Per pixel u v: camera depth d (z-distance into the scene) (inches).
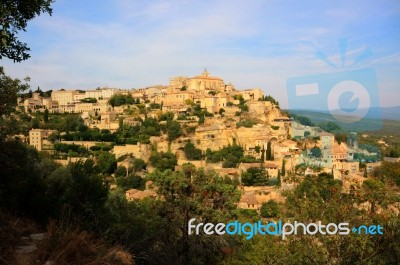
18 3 478.0
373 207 612.1
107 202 869.8
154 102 7253.9
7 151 828.6
